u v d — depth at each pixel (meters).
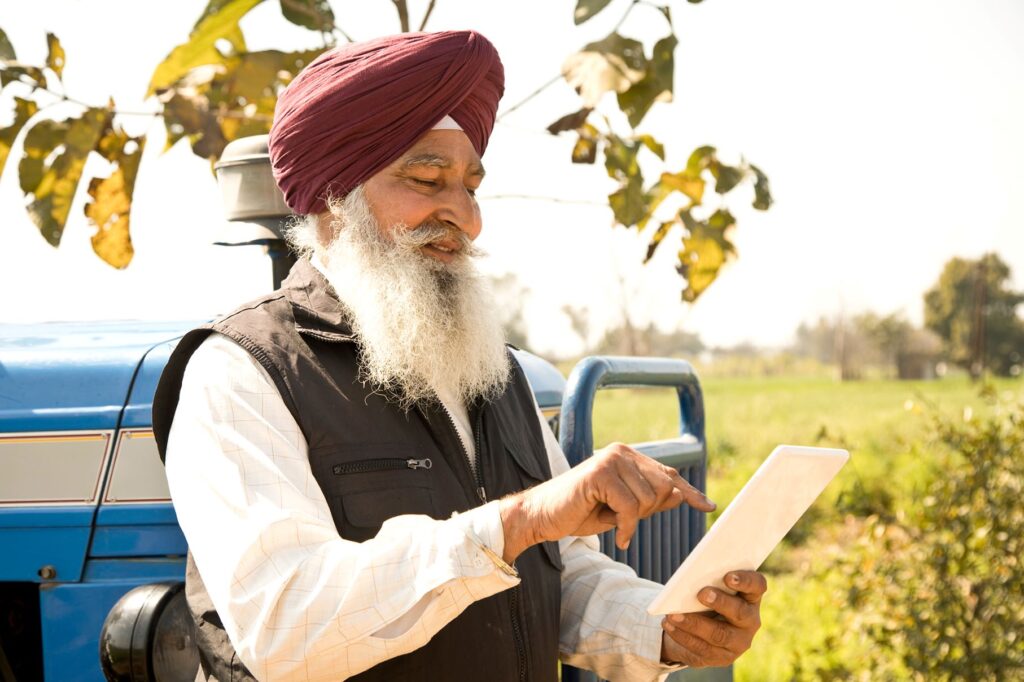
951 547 4.63
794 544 9.59
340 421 1.66
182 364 1.71
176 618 1.81
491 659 1.70
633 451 1.49
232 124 3.31
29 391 2.02
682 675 2.62
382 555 1.46
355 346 1.75
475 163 1.88
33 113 3.18
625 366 2.36
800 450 1.46
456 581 1.43
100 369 2.03
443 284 1.84
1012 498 4.66
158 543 1.96
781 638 6.46
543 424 2.14
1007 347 64.50
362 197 1.82
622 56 3.10
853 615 4.95
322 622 1.43
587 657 1.97
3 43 3.15
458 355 1.83
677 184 3.37
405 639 1.44
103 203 3.30
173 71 3.22
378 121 1.78
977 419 4.87
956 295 66.00
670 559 2.61
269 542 1.47
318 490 1.60
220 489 1.53
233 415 1.58
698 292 3.44
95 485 1.98
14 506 1.98
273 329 1.70
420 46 1.78
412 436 1.73
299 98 1.83
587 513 1.45
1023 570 4.57
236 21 3.15
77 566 1.97
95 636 1.95
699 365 72.00
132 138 3.30
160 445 1.73
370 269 1.77
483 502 1.79
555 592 1.90
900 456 12.91
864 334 73.38
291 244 2.04
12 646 2.13
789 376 68.94
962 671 4.46
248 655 1.45
